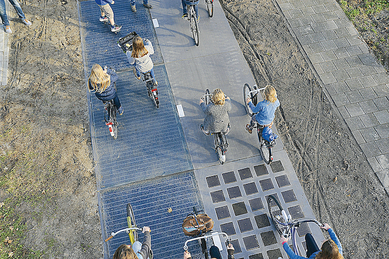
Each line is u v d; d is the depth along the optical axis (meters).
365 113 6.18
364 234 4.91
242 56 7.07
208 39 7.37
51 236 4.93
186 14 7.31
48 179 5.46
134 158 5.70
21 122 6.11
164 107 6.32
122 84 6.63
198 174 5.51
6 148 5.80
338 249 3.15
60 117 6.18
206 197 5.27
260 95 6.50
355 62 6.93
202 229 4.04
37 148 5.80
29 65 6.89
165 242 4.86
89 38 7.36
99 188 5.37
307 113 6.23
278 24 7.61
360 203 5.20
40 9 7.85
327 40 7.30
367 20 7.65
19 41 7.26
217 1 8.10
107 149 5.80
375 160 5.63
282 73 6.80
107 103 5.48
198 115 6.20
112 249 4.82
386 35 7.36
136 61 5.43
